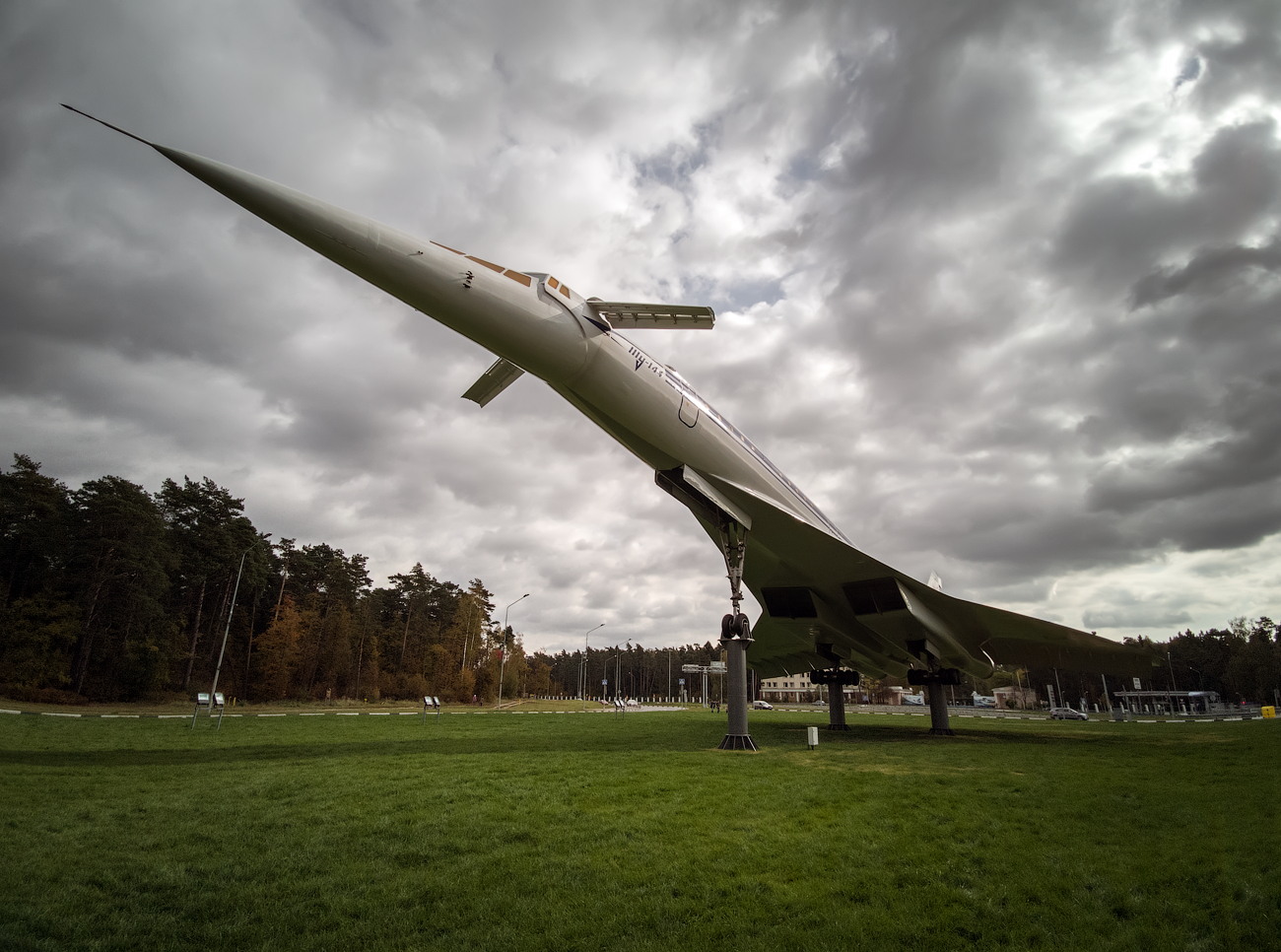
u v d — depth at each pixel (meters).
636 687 132.88
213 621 46.66
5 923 4.29
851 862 5.64
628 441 15.29
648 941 4.20
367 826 6.61
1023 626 19.00
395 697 58.69
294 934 4.28
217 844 6.06
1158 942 4.27
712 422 15.43
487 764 10.64
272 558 54.12
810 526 16.08
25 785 8.59
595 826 6.63
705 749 13.12
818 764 10.78
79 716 23.88
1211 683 84.44
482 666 64.50
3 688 31.86
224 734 16.94
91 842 6.09
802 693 110.44
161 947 4.09
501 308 12.02
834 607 19.69
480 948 4.10
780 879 5.27
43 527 37.56
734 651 13.88
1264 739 15.86
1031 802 7.79
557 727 20.00
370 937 4.24
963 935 4.37
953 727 22.89
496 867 5.46
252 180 9.95
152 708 34.81
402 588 67.31
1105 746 14.60
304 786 8.60
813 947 4.15
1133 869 5.47
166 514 44.31
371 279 11.22
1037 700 89.00
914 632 19.08
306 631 49.12
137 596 36.62
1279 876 5.29
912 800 7.86
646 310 13.58
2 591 36.59
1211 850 5.95
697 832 6.48
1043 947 4.20
